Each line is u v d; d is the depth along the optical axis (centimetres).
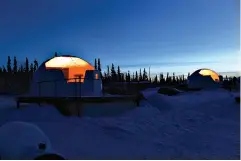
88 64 2119
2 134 601
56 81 1777
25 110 1346
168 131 1108
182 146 888
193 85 3631
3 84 3262
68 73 1984
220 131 1108
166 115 1431
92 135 995
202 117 1402
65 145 852
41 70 1862
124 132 1058
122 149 840
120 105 1455
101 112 1368
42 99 1430
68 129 1045
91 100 1383
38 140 591
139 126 1162
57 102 1377
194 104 1759
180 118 1372
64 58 2030
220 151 827
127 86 3644
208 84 3544
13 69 6906
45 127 1051
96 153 790
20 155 547
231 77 3500
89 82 1800
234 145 894
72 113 1322
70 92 1764
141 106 1538
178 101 1827
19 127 616
